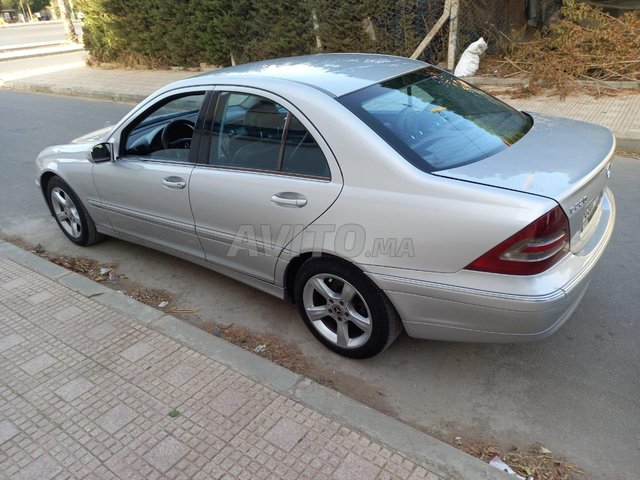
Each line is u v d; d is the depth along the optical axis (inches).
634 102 305.4
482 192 94.1
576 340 127.0
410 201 100.0
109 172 160.2
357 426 99.5
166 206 146.6
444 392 114.3
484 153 108.5
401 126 110.9
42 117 423.5
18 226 215.2
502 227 91.5
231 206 128.0
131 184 154.1
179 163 141.7
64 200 188.7
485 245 93.7
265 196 120.0
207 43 513.0
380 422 100.0
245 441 97.8
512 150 109.5
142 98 463.2
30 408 108.7
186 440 98.7
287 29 449.1
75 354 124.5
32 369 120.3
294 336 136.4
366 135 105.9
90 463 95.2
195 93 138.8
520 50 377.1
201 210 136.3
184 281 166.6
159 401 108.6
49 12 2687.0
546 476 92.7
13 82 600.4
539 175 97.7
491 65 388.8
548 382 115.0
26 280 159.6
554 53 356.5
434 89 129.0
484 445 100.4
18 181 269.0
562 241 94.4
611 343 125.2
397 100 118.5
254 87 124.3
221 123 131.5
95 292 150.1
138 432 101.0
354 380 119.5
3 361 123.5
